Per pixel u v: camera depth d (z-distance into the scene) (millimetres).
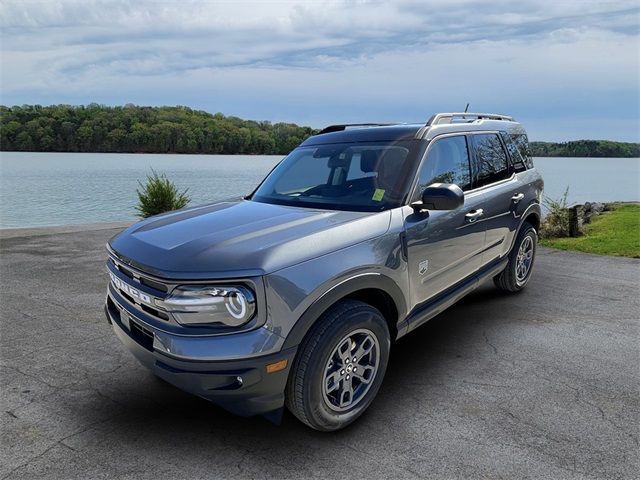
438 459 2412
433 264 3236
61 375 3406
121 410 2936
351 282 2510
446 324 4344
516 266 4898
